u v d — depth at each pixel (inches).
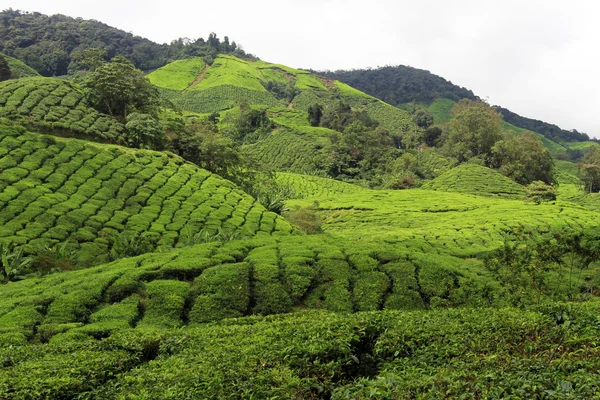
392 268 997.2
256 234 1875.0
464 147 5182.1
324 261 1017.5
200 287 932.6
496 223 2354.8
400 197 3472.0
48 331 787.4
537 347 454.3
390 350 501.4
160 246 1576.0
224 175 3011.8
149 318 859.4
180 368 490.9
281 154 5452.8
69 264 1444.4
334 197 3602.4
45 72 7130.9
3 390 460.4
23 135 2282.2
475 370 393.7
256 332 637.3
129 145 2738.7
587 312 537.0
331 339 519.2
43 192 1920.5
